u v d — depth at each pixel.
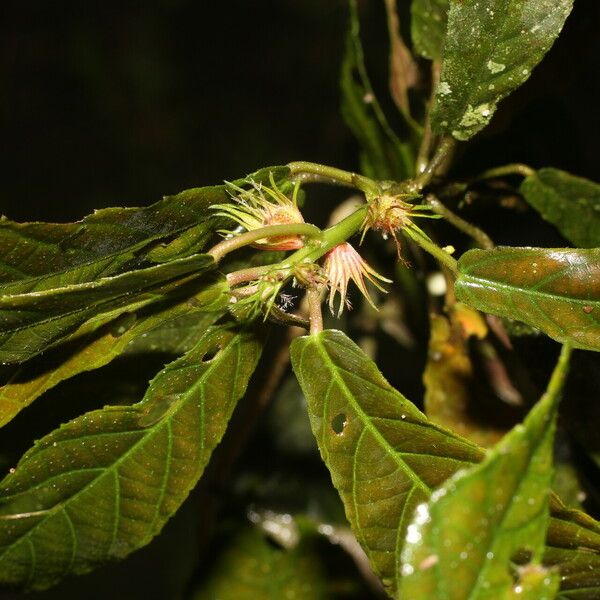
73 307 0.87
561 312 0.91
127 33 2.99
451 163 0.98
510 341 0.99
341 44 2.76
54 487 0.90
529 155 1.05
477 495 0.82
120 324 0.91
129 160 2.97
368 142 1.05
